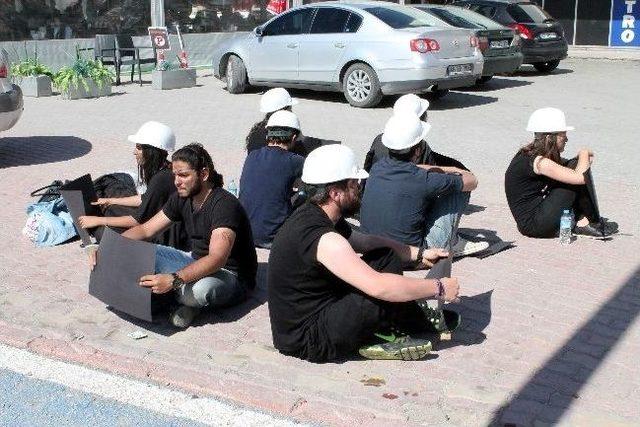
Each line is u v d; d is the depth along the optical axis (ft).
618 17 81.10
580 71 66.23
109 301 16.83
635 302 18.54
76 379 14.89
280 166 21.45
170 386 14.62
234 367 15.23
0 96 32.50
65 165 32.40
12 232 23.45
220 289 17.07
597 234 23.13
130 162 32.96
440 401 13.93
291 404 13.84
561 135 22.86
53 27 58.75
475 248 21.52
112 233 16.69
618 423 13.28
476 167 32.81
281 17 50.31
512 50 54.60
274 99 24.30
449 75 46.03
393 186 19.88
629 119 43.57
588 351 15.97
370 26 46.34
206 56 67.72
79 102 48.65
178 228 19.53
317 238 14.53
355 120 42.86
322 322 14.99
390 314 14.99
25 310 17.80
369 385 14.51
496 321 17.39
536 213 23.09
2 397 14.29
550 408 13.75
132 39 58.75
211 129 40.06
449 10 55.47
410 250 17.69
